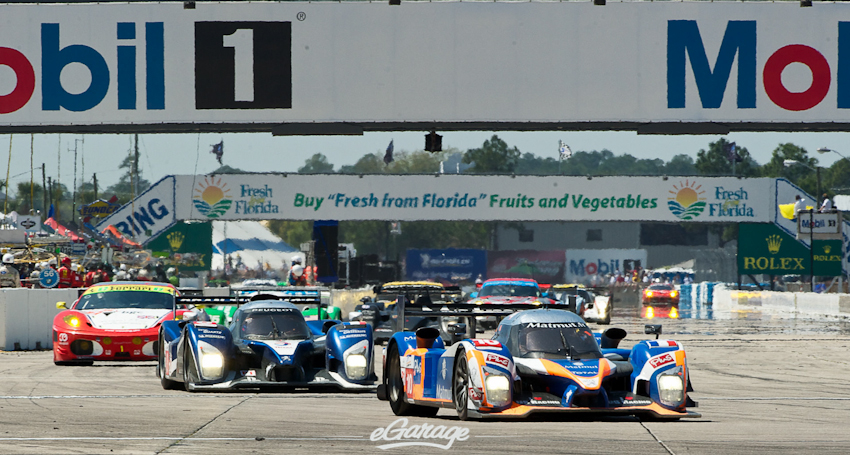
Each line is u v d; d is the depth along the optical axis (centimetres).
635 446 2958
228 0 8781
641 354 3697
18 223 15162
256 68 8769
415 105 8775
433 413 3928
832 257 18288
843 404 4266
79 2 8812
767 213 18088
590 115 8762
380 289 8388
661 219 17888
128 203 18325
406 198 17862
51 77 8856
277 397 4500
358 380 4638
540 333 3741
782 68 8738
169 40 8794
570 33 8781
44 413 3816
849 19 8762
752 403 4306
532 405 3456
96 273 10781
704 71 8738
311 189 17925
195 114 8781
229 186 18062
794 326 11912
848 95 8756
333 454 2820
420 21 8781
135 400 4328
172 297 6731
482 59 8788
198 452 2848
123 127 8975
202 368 4500
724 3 8750
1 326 7581
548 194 17812
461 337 4306
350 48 8788
